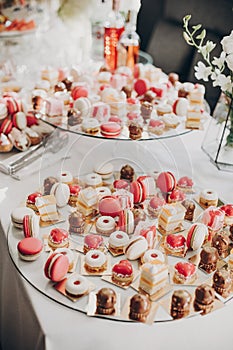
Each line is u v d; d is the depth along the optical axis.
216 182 1.43
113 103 1.50
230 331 0.98
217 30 2.12
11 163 1.46
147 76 1.88
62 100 1.62
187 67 2.34
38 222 1.19
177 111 1.63
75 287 1.02
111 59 1.97
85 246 1.15
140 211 1.21
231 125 1.47
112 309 0.99
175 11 2.34
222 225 1.22
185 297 0.98
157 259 1.06
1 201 1.33
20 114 1.55
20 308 1.11
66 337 0.95
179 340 0.95
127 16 1.93
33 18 1.81
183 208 1.21
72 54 1.96
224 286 1.04
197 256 1.15
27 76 1.82
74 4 1.82
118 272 1.06
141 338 0.95
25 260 1.12
